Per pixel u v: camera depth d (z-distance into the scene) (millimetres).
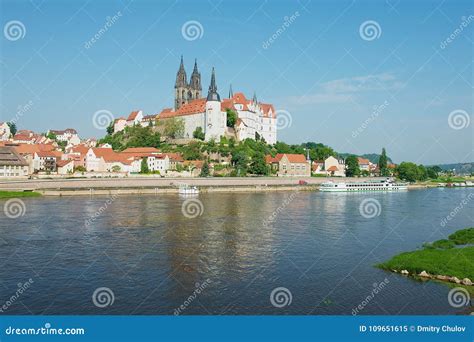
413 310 47625
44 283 55031
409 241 82062
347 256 69312
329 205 147375
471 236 84188
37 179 178500
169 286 54000
